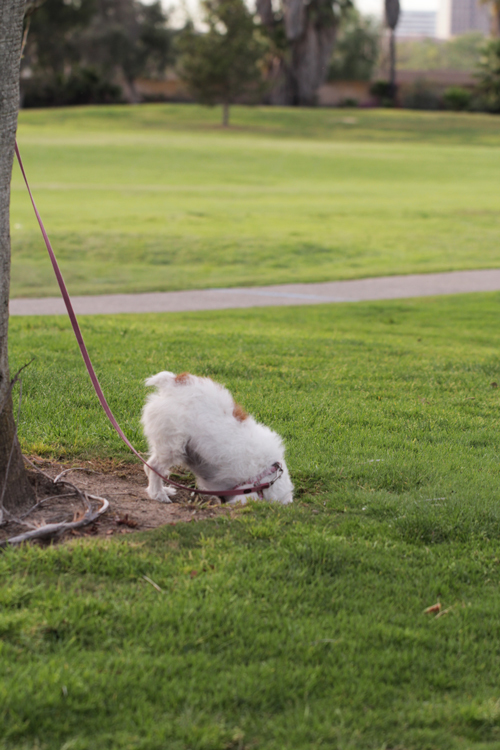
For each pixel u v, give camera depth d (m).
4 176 3.92
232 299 15.20
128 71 80.25
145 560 3.66
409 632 3.29
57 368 7.54
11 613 3.12
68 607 3.19
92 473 5.10
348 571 3.83
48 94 78.81
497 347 10.80
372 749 2.60
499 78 82.44
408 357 9.59
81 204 28.81
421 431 6.45
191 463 4.64
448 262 21.00
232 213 28.06
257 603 3.41
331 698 2.84
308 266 20.25
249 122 69.75
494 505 4.75
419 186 38.84
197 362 8.27
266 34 76.19
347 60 94.44
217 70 64.50
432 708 2.83
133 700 2.70
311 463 5.46
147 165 43.19
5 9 3.70
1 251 3.99
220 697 2.76
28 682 2.70
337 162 47.44
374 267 20.08
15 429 4.21
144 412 4.61
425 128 69.75
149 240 22.25
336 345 10.16
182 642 3.06
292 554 3.87
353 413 6.78
